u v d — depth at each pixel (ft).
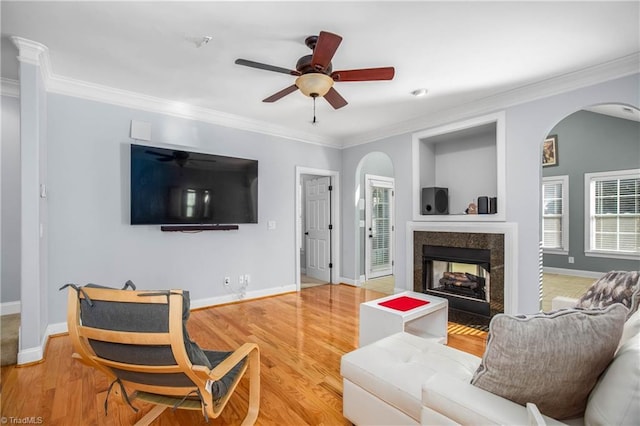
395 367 5.14
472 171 13.96
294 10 6.76
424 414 3.89
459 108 12.56
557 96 10.21
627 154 18.37
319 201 19.20
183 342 4.19
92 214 10.70
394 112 13.34
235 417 6.05
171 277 12.35
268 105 12.60
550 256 21.18
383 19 7.08
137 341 4.18
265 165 15.14
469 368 5.19
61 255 10.12
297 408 6.30
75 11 6.77
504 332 3.49
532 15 6.90
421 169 14.53
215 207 13.08
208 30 7.51
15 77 10.07
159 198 11.68
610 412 2.96
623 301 6.06
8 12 6.78
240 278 14.23
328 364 8.18
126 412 6.15
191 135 12.92
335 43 6.24
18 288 11.20
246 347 5.51
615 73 9.07
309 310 12.91
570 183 20.39
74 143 10.39
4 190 11.04
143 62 9.11
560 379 3.34
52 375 7.53
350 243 17.89
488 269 11.85
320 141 17.26
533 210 10.72
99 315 4.34
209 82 10.46
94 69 9.52
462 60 8.96
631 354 3.14
